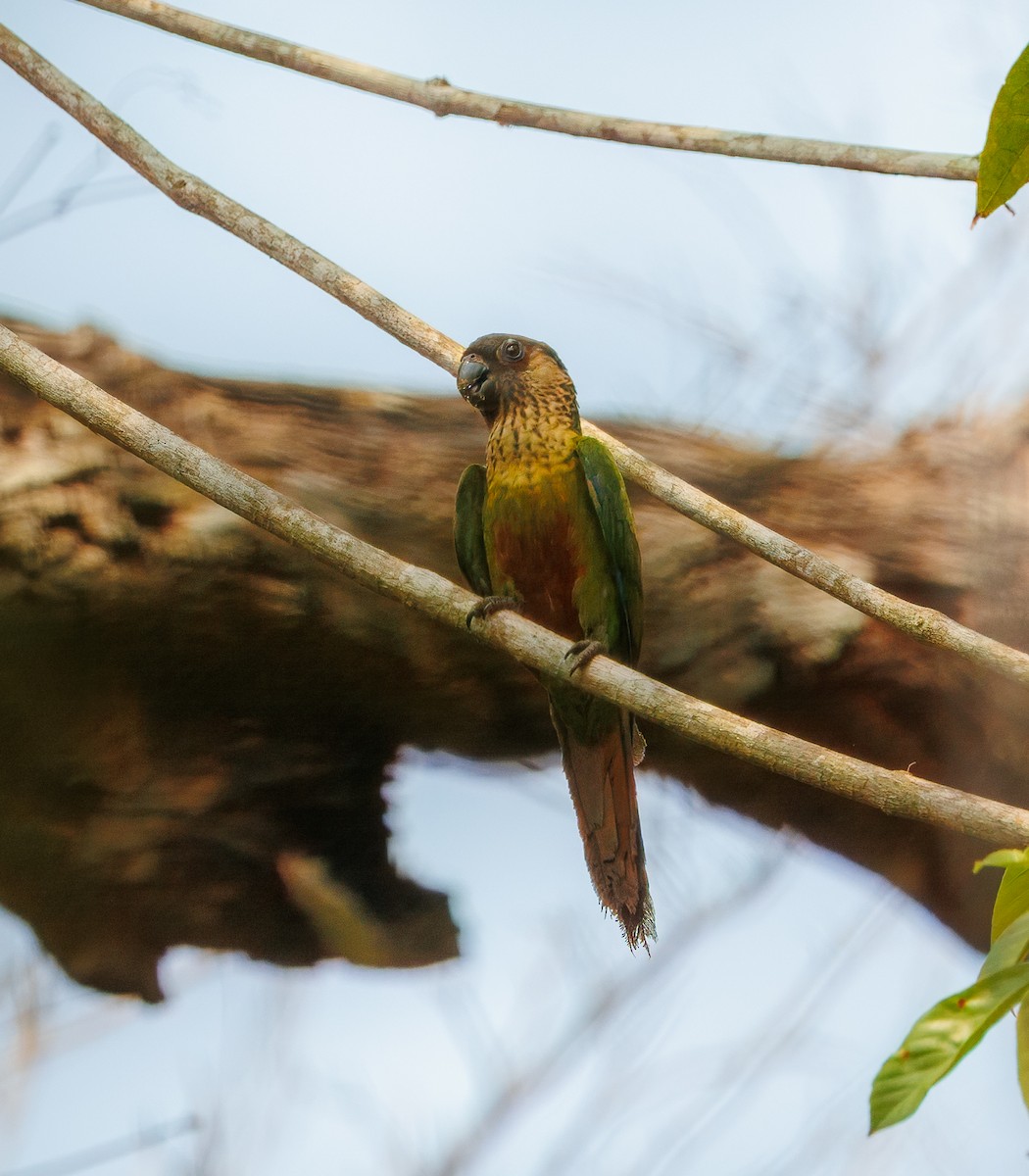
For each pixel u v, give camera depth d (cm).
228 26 815
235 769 1106
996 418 1180
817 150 756
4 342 676
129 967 1081
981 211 504
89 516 1032
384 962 1118
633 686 656
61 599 1030
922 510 1158
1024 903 468
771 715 1165
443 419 1164
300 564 1059
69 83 794
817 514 1163
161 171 782
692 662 1135
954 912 1200
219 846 1100
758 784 1191
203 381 1145
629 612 906
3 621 1034
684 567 1138
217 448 1102
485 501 904
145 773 1086
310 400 1152
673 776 1204
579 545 880
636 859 831
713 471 1177
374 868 1143
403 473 1123
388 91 807
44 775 1077
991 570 1132
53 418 1054
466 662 1109
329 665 1094
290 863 1112
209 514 1046
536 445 877
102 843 1081
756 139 769
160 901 1093
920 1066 402
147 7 823
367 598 1071
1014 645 1128
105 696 1069
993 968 441
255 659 1079
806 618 1123
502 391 888
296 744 1123
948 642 664
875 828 1188
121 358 1113
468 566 927
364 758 1151
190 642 1062
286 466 1100
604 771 840
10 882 1089
